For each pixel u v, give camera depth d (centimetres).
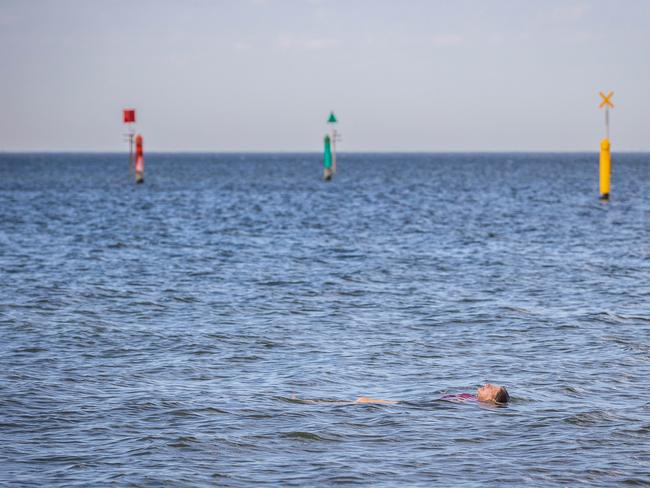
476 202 16288
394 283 6538
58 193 19200
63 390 3625
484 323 5062
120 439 3011
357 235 10131
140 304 5669
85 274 6962
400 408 3381
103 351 4372
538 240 9562
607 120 15388
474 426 3159
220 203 15975
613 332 4800
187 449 2911
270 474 2694
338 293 6091
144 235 10112
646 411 3341
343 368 4041
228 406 3400
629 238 9738
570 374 3919
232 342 4581
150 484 2611
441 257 8069
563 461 2805
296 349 4425
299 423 3186
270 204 15700
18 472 2694
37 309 5459
